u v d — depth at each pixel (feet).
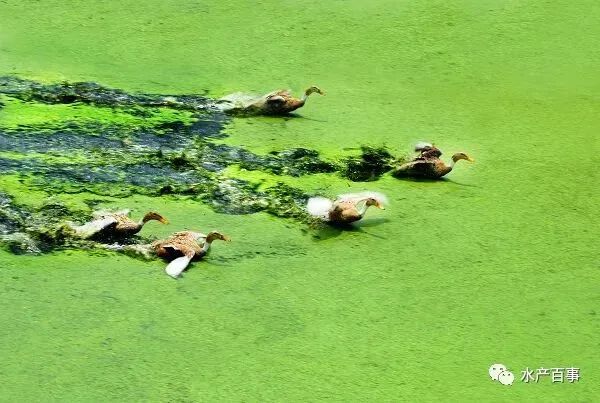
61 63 71.46
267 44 76.23
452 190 58.90
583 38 79.41
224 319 46.11
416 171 59.72
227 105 66.74
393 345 45.27
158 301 46.96
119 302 46.62
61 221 52.44
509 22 81.10
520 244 53.83
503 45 77.92
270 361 43.68
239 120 65.46
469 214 56.34
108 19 78.89
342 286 49.24
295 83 70.85
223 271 49.75
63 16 79.15
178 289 47.96
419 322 46.98
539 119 67.97
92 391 41.09
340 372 43.29
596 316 48.11
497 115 68.18
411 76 73.10
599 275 51.44
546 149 64.13
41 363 42.34
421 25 80.02
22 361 42.39
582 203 58.23
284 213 55.31
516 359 44.78
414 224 55.11
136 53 73.97
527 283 50.47
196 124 64.23
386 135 64.59
